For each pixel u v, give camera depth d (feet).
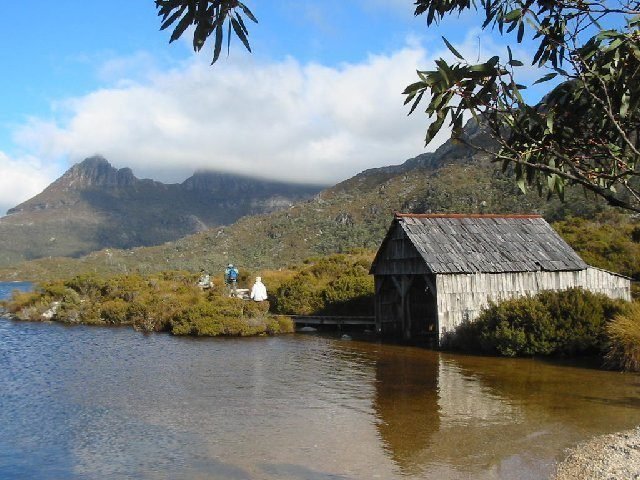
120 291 131.95
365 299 105.50
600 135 11.53
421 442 34.50
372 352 73.46
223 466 30.81
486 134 11.19
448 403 44.45
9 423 40.45
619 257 117.50
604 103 10.97
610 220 168.86
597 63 11.10
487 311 72.79
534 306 67.72
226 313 97.91
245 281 153.17
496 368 59.98
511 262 78.64
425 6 13.70
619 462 29.78
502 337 67.56
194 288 132.98
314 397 47.19
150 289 134.21
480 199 307.58
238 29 10.44
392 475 29.07
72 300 132.57
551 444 33.55
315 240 456.86
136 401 46.55
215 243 548.31
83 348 79.46
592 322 63.87
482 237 82.89
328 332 97.14
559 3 11.63
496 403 44.11
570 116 11.53
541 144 11.29
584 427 36.94
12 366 64.80
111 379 56.29
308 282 117.19
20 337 93.61
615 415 39.88
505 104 10.75
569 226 145.69
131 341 87.10
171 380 55.42
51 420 41.06
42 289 144.87
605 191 10.79
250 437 36.06
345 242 403.95
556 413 40.70
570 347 64.59
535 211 224.94
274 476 29.22
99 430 38.29
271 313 112.16
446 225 83.71
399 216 82.43
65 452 33.88
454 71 10.36
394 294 93.25
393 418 40.14
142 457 32.65
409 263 81.46
